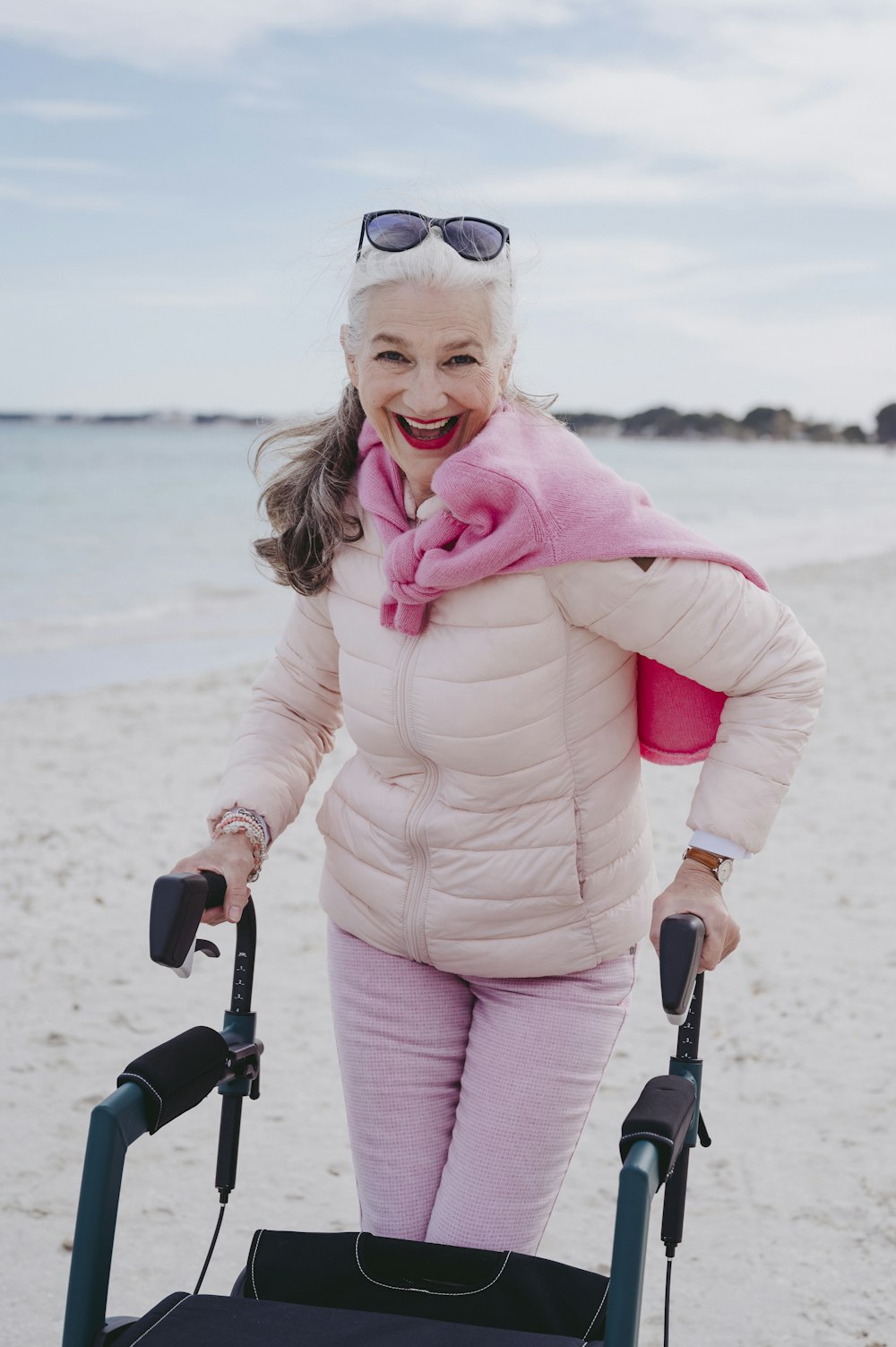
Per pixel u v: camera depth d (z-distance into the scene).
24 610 14.41
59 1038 3.72
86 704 8.72
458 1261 1.61
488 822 1.84
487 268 1.70
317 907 4.82
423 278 1.69
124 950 4.40
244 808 1.98
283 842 5.59
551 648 1.77
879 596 15.31
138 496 37.06
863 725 7.98
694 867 1.77
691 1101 1.50
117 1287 2.61
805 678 1.80
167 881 1.59
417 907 1.90
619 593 1.72
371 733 1.88
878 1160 3.07
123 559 20.41
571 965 1.90
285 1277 1.65
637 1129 1.40
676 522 1.78
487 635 1.76
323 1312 1.48
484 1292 1.59
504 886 1.85
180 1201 2.96
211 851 1.89
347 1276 1.64
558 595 1.74
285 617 14.06
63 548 22.16
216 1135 3.28
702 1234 2.80
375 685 1.85
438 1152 1.93
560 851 1.85
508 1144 1.83
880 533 31.03
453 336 1.71
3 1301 2.54
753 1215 2.86
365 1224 1.96
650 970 4.29
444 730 1.79
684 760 1.98
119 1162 1.46
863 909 4.73
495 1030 1.91
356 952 2.01
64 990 4.05
